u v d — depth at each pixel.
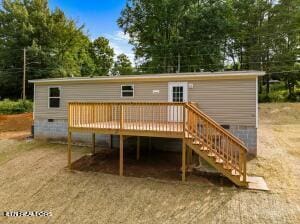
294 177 8.16
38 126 14.31
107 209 6.82
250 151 10.37
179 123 9.31
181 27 28.92
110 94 12.49
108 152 11.66
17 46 29.23
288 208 6.26
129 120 10.93
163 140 11.80
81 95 13.11
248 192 7.16
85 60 40.03
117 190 7.74
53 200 7.52
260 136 14.98
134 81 12.00
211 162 7.77
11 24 28.97
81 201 7.32
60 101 13.61
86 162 10.30
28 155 11.70
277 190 7.23
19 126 19.11
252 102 10.27
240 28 29.48
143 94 11.88
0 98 29.75
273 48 28.38
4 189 8.44
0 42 29.27
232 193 7.15
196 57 28.44
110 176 8.76
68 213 6.80
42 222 6.52
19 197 7.85
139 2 30.39
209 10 27.11
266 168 9.01
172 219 6.18
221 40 28.89
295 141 13.48
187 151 9.79
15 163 10.75
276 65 28.27
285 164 9.42
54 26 30.73
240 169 7.63
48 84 13.85
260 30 28.55
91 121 9.72
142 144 12.12
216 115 10.76
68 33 32.66
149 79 11.69
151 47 30.14
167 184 7.92
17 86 29.64
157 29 29.95
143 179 8.38
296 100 27.42
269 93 29.39
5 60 29.03
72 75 33.06
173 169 9.19
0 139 15.14
